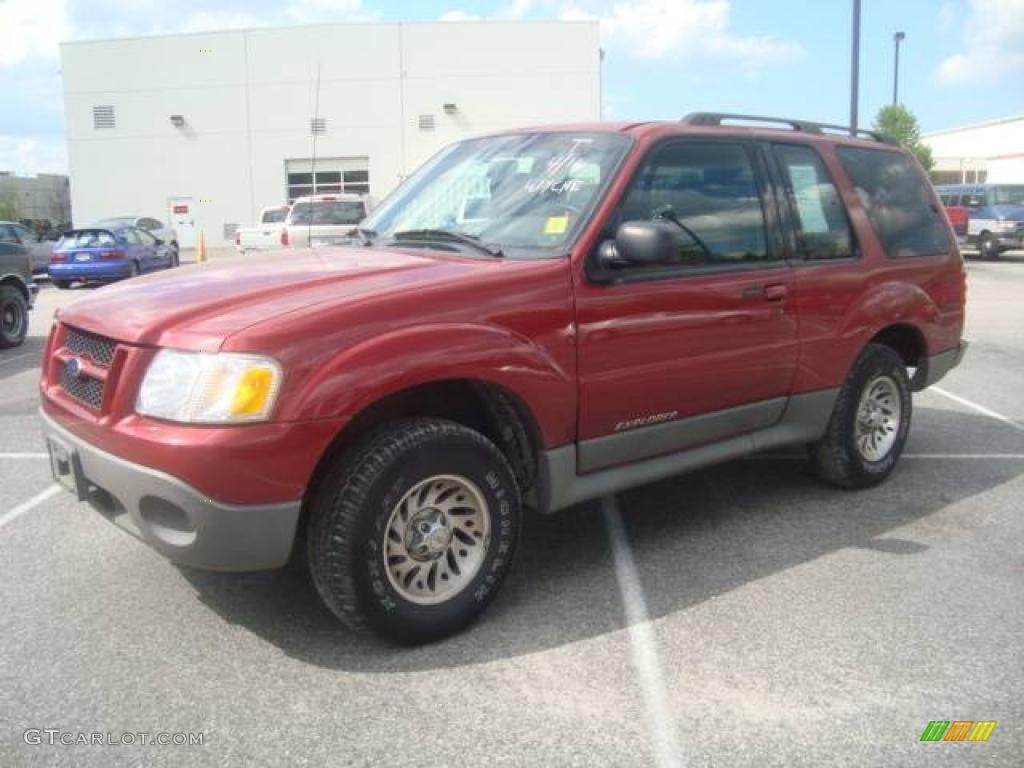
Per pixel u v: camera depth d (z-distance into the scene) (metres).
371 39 34.69
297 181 35.94
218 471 2.95
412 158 35.34
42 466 5.89
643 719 2.96
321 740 2.85
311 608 3.75
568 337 3.65
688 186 4.20
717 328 4.18
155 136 35.84
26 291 11.34
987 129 56.66
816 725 2.92
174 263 24.08
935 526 4.72
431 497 3.41
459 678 3.21
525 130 4.65
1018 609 3.74
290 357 3.02
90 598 3.85
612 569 4.16
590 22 34.41
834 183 4.97
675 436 4.18
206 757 2.76
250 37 34.91
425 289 3.36
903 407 5.42
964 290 5.85
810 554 4.33
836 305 4.80
